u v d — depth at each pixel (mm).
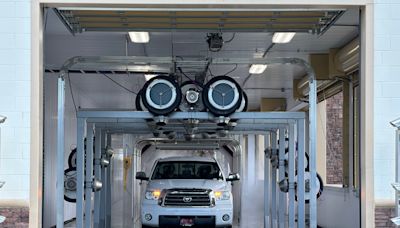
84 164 10117
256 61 9188
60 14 7766
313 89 8977
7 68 6680
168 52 12500
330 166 16656
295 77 15578
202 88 9664
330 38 11219
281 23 8352
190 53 12633
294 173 10727
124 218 16672
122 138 17188
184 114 9391
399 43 6809
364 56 6844
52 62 12703
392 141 6750
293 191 10703
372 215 6691
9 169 6613
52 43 11469
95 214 11445
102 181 11969
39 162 6684
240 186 18094
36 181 6625
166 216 11133
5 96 6664
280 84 16844
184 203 11180
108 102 20797
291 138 10664
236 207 18203
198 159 12664
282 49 12242
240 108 9656
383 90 6777
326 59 12711
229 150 28266
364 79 6832
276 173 13250
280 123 10648
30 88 6684
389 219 6684
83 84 16562
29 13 6727
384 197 6711
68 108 15617
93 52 12258
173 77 9805
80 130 9406
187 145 22047
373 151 6738
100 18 8031
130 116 9359
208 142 21859
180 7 6961
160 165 12570
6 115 6648
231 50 12320
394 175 6730
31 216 6590
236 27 8641
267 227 14008
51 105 14164
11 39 6703
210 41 10508
